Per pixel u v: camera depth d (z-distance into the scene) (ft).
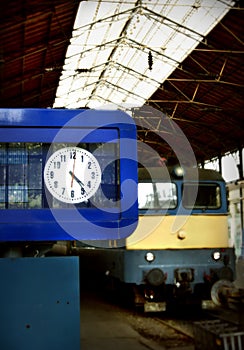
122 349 25.41
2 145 21.18
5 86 54.03
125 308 38.32
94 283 47.67
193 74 57.31
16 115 20.67
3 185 21.06
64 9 43.50
